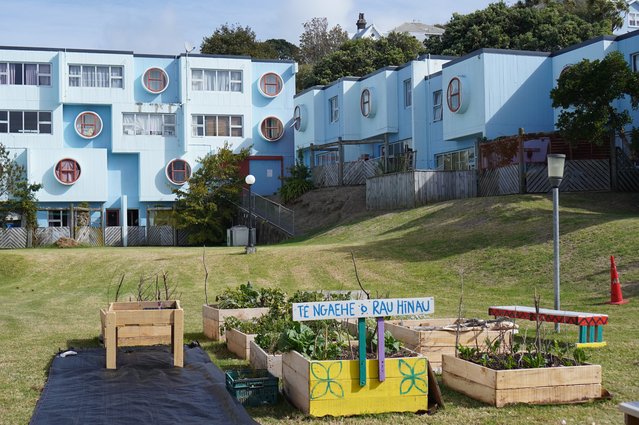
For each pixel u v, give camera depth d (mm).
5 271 25125
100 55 43406
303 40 89438
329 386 6875
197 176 39875
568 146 27156
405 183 29594
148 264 24781
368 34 89125
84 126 43375
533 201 24344
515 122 30375
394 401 6980
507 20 50438
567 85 23859
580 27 48906
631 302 13727
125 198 43500
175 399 7430
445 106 32562
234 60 45875
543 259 18047
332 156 41938
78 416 6824
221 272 22578
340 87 40406
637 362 8820
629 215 21047
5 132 42375
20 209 38844
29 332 12625
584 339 9852
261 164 46719
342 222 31578
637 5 68250
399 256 21453
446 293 16719
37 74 42781
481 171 29156
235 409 6961
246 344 9633
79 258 26812
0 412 7102
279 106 47219
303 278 20625
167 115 44625
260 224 36906
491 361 7605
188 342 11242
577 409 6996
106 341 8906
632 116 27047
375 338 7840
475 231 22375
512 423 6562
